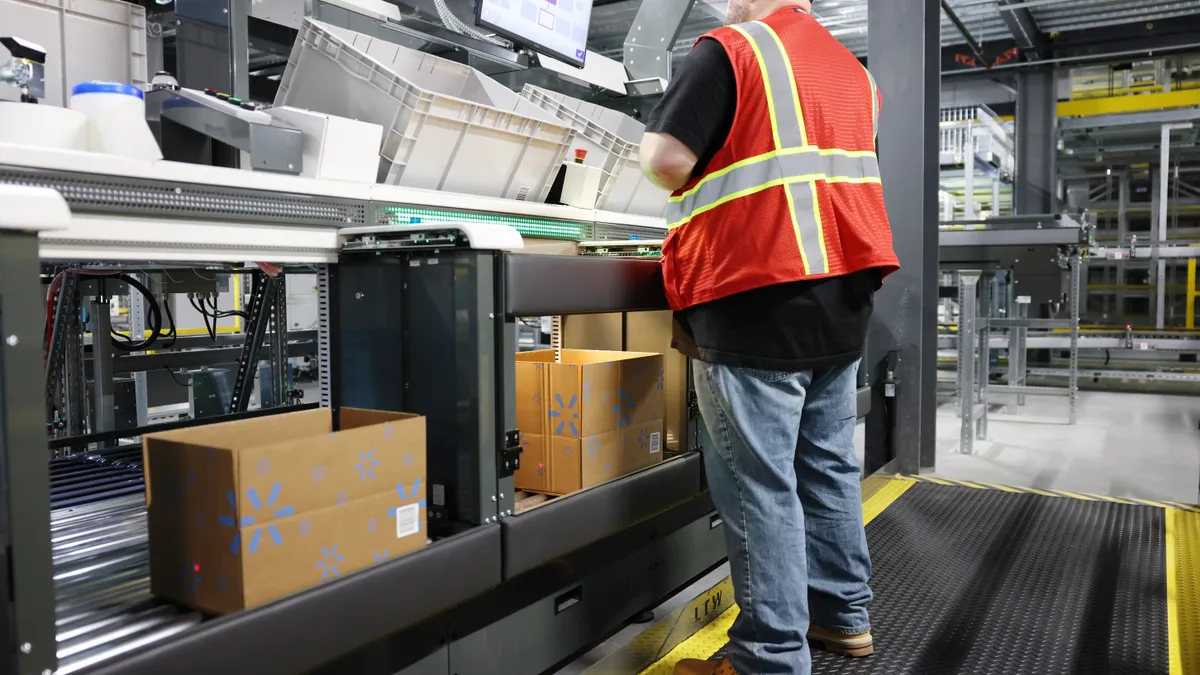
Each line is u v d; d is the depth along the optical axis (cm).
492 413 153
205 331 522
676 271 162
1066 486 391
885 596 217
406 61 234
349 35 218
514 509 162
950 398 720
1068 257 575
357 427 143
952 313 932
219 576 118
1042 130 888
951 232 601
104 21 185
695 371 161
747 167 146
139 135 148
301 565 122
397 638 143
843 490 173
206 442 139
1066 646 186
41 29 172
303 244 168
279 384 385
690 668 171
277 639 113
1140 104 883
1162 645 186
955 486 339
